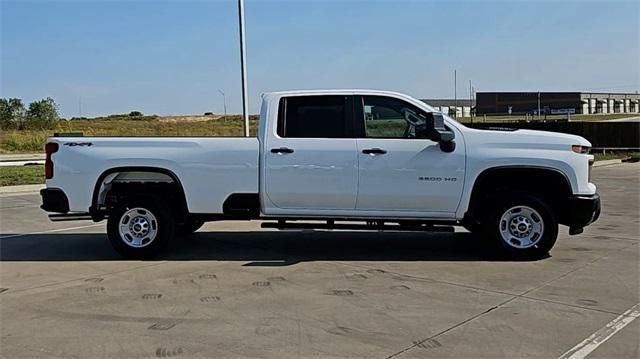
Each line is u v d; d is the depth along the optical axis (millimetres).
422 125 7516
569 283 6504
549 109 83438
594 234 9586
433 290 6266
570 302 5805
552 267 7270
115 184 8070
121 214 7828
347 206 7578
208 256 8039
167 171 7660
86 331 5055
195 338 4867
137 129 50875
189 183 7676
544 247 7520
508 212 7562
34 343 4777
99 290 6348
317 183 7508
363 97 7605
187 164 7652
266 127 7648
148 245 7820
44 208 7812
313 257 7945
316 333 4973
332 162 7473
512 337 4859
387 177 7438
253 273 7062
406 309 5609
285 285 6504
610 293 6113
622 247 8484
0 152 39656
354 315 5438
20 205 14336
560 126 39219
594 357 4438
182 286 6484
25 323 5273
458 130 7516
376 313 5492
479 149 7387
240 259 7848
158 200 7840
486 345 4684
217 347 4668
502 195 7578
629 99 94875
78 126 54875
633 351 4555
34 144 42094
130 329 5098
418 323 5207
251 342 4770
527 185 7750
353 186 7484
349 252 8266
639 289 6258
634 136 37406
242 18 19297
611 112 92000
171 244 8859
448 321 5258
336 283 6574
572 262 7523
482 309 5598
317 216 7660
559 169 7328
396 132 7562
